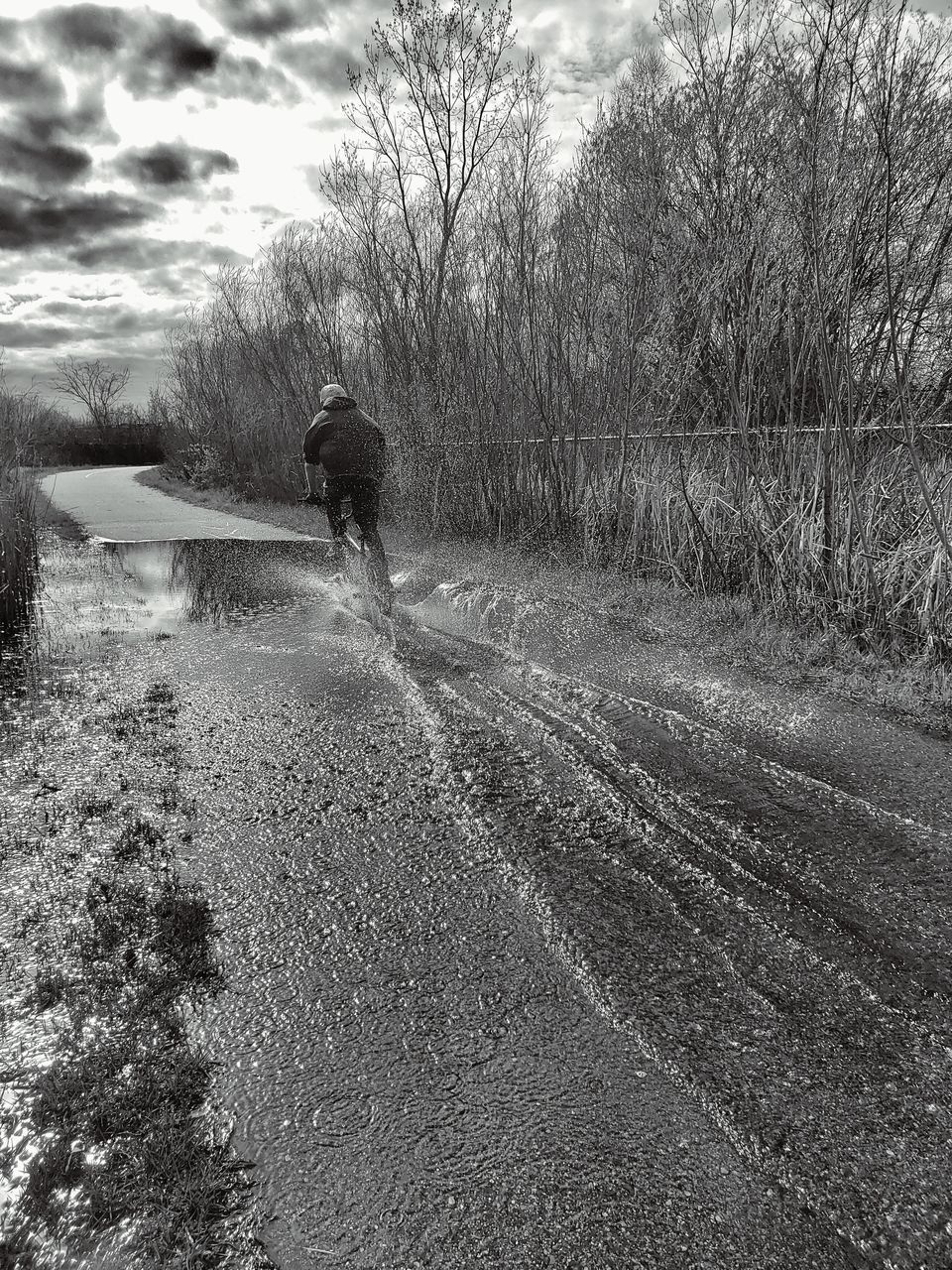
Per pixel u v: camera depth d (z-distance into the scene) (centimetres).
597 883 286
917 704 446
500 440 973
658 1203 168
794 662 528
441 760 393
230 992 235
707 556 692
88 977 240
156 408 3197
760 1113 191
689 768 379
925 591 509
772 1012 224
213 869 299
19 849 314
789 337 609
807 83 604
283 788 366
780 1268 155
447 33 1139
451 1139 184
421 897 279
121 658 595
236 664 572
